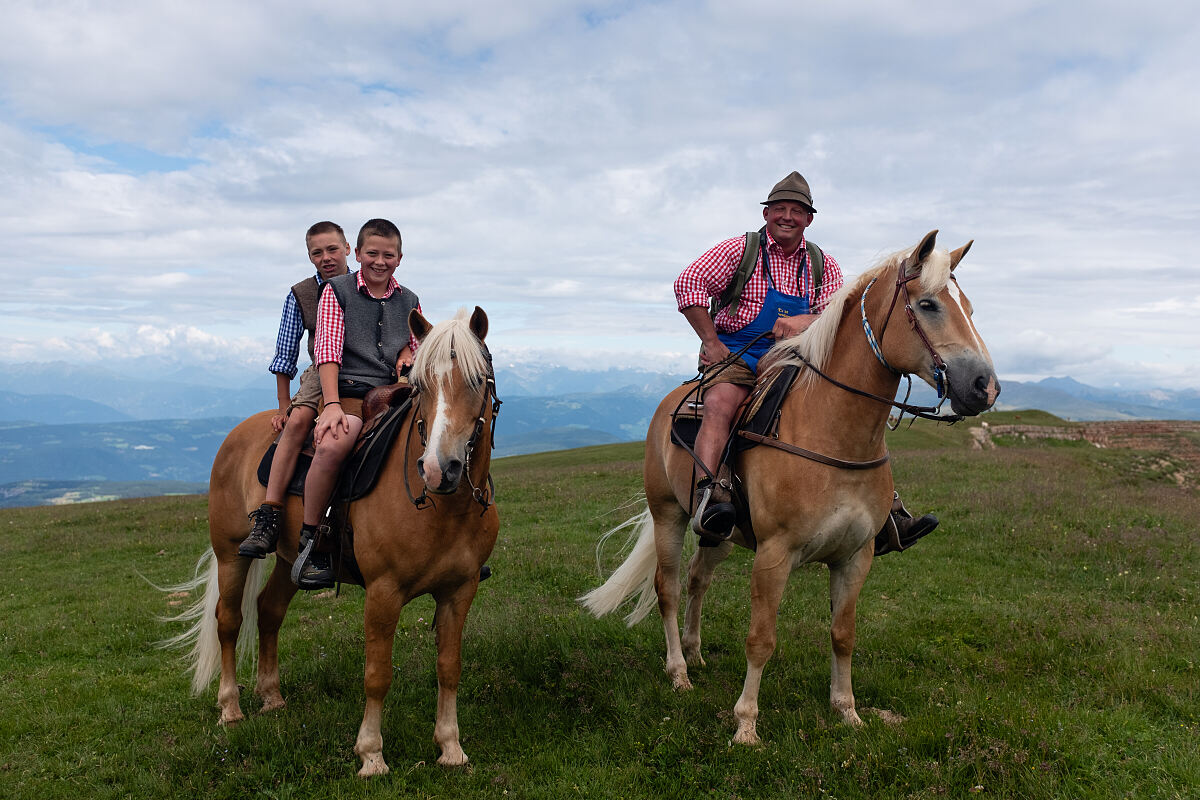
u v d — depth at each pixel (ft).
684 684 18.01
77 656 24.07
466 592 14.57
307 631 24.31
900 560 31.53
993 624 22.18
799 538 14.61
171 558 41.73
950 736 13.83
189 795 13.84
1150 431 180.04
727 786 13.21
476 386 12.68
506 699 17.47
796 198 16.88
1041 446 163.53
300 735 15.40
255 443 16.60
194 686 17.72
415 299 16.80
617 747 14.90
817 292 18.20
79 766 15.57
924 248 13.43
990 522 36.78
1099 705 16.42
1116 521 36.78
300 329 17.43
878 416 14.23
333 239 17.35
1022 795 12.41
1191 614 23.99
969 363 12.59
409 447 13.39
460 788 13.71
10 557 44.78
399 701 17.65
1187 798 12.30
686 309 17.53
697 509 16.56
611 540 38.09
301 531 14.98
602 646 21.01
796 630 22.03
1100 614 23.59
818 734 14.70
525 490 59.88
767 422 15.34
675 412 17.93
